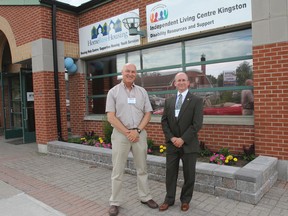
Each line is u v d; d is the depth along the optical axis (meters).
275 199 4.19
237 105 6.01
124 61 8.08
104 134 7.41
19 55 8.85
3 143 10.22
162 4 6.66
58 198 4.64
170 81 7.05
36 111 8.28
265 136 5.14
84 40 8.71
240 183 4.14
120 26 7.62
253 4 5.12
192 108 3.87
